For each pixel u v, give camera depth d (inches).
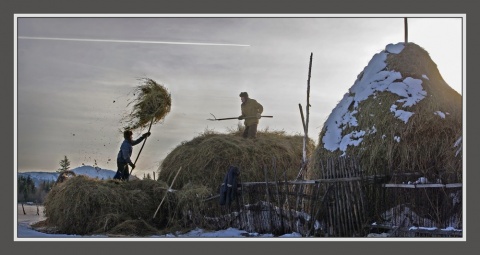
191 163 627.2
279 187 536.4
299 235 505.7
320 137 547.5
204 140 646.5
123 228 563.5
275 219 536.4
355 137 518.0
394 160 498.3
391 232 475.5
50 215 597.6
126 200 586.2
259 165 614.5
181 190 598.5
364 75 554.9
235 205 570.6
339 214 490.6
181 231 573.3
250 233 541.3
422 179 471.8
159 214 597.6
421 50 554.3
